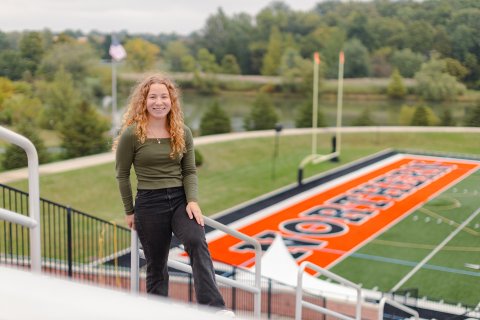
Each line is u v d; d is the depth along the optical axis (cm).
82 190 4788
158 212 356
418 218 3859
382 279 2997
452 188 4453
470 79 7412
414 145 6247
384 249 3372
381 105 7556
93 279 2028
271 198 4422
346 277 3012
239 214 4066
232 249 3291
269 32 8494
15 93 6894
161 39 9238
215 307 337
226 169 5375
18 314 87
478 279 2997
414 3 7969
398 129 6762
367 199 4250
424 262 3216
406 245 3444
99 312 88
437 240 3531
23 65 7419
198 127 7044
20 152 5412
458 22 7675
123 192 363
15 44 7612
